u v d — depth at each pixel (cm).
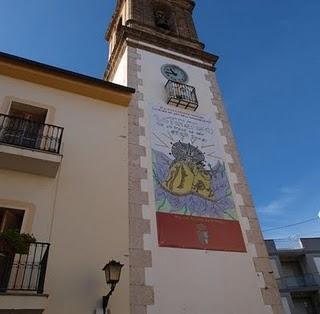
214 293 671
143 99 983
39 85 852
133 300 606
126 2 1508
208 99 1115
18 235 521
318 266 2591
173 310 620
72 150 755
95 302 574
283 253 2623
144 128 900
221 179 891
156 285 639
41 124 713
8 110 767
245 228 809
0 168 663
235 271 721
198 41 1408
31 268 546
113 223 685
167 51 1229
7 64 827
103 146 801
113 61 1259
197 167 885
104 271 606
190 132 965
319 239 2756
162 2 1599
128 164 800
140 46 1186
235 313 660
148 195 768
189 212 779
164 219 742
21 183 663
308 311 2422
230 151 977
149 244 688
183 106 1025
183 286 657
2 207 620
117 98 909
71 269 592
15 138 710
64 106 837
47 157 657
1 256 521
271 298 709
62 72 862
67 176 708
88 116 844
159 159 851
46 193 668
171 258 686
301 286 2469
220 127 1034
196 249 721
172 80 1115
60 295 558
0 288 496
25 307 483
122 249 657
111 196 723
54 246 606
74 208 669
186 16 1605
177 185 821
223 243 757
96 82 887
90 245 634
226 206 833
